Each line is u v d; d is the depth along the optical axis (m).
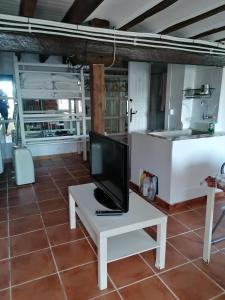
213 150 2.98
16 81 4.06
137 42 2.65
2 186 3.66
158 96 5.12
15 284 1.73
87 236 2.33
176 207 2.88
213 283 1.74
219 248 2.12
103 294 1.65
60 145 5.47
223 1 1.96
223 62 3.26
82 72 4.56
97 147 2.14
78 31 2.33
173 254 2.05
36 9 2.23
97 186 2.28
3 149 4.81
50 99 4.64
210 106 3.59
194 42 2.98
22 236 2.33
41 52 2.29
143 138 3.14
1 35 2.10
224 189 1.73
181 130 3.67
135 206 1.95
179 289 1.69
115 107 5.40
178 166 2.76
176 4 2.05
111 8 2.11
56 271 1.86
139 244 1.88
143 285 1.72
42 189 3.54
